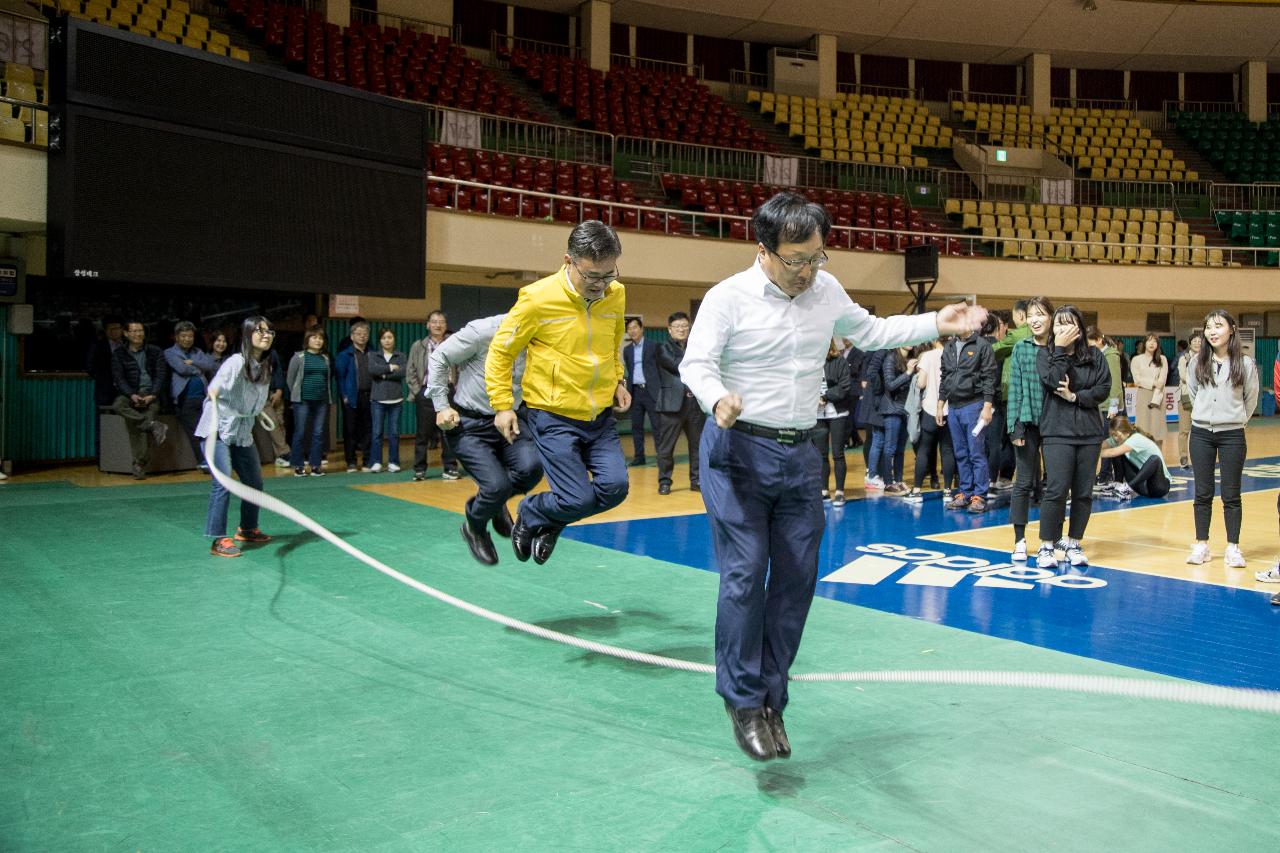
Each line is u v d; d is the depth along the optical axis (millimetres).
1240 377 6109
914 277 16797
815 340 2938
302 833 2635
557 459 4324
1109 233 20781
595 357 4320
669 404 9484
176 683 3881
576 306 4219
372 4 21203
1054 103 27688
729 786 2961
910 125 24750
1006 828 2688
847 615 5059
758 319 2887
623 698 3756
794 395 2930
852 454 13711
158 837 2605
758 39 25672
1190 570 6207
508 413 4277
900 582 5863
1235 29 25703
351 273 11008
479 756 3186
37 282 11266
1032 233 20797
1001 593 5570
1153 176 24578
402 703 3684
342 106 10867
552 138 20031
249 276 10078
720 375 2977
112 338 10883
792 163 21125
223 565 6059
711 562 6348
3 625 4680
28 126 9961
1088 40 25969
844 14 24438
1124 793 2914
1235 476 6242
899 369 9516
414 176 11656
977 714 3596
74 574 5773
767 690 3053
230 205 9914
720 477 2969
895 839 2619
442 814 2758
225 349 11047
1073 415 6137
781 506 3027
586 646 3650
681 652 4352
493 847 2561
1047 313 6207
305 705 3650
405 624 4785
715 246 15656
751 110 24109
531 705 3676
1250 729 3439
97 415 11094
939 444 9359
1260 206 24016
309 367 10852
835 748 3270
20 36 10867
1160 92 27641
